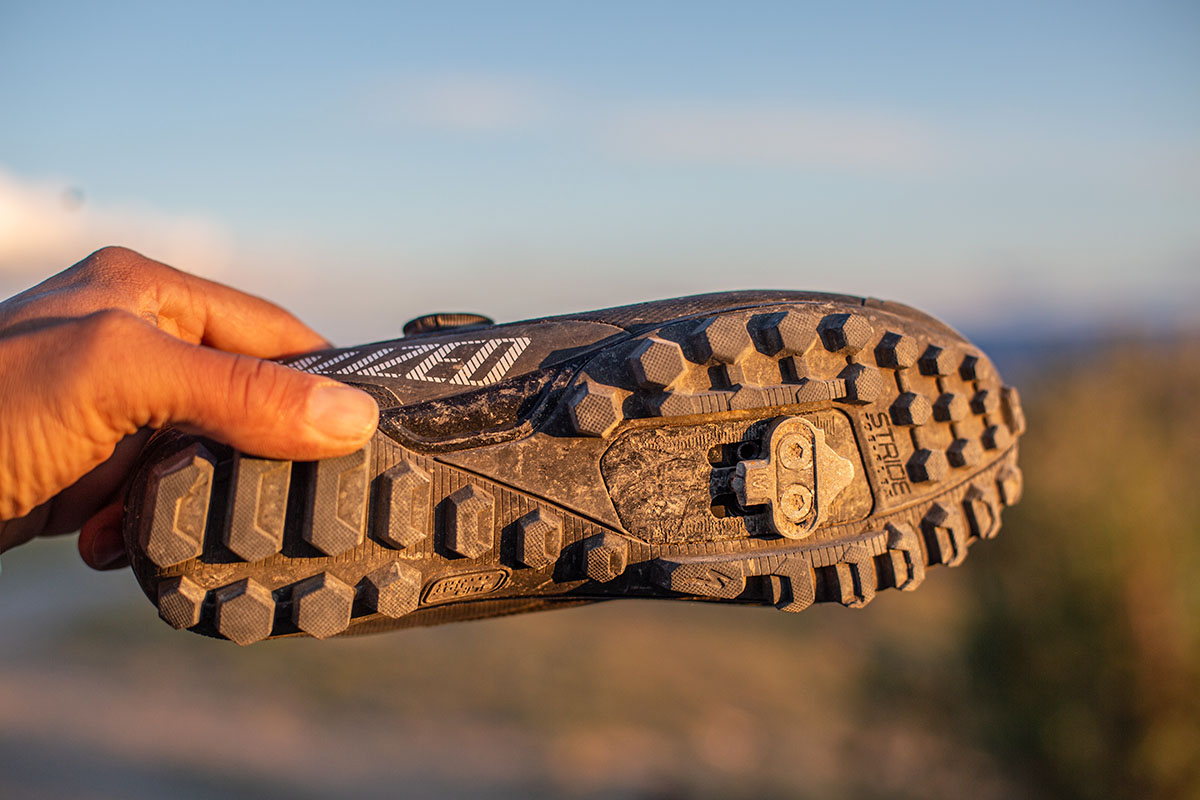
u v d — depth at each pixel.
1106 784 0.99
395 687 1.62
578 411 0.32
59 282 0.38
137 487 0.30
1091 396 1.09
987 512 0.36
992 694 1.13
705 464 0.33
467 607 0.35
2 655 1.86
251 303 0.45
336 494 0.30
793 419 0.33
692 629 1.93
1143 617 1.00
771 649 1.76
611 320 0.34
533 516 0.32
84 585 2.45
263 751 1.38
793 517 0.33
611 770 1.31
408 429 0.32
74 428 0.30
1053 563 1.05
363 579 0.31
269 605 0.30
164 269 0.42
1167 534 1.01
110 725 1.48
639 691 1.56
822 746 1.32
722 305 0.34
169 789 1.24
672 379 0.32
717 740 1.39
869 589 0.34
